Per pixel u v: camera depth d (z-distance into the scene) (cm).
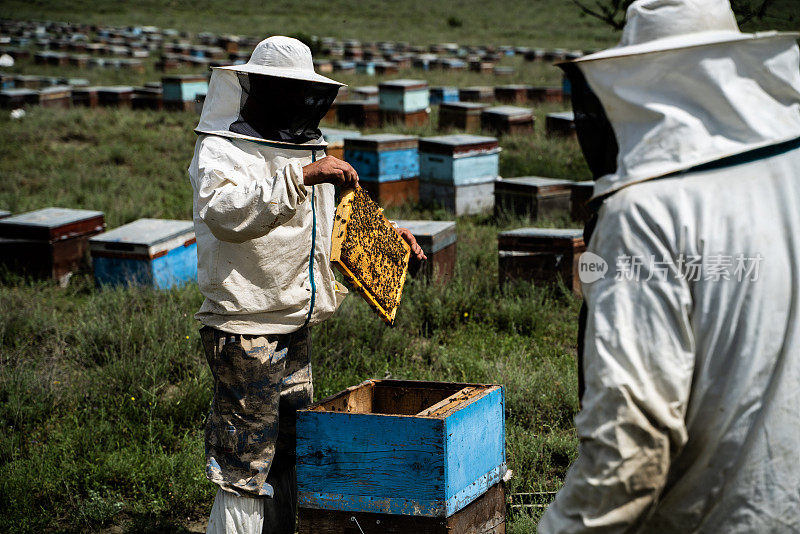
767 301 163
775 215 166
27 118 1590
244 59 2945
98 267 715
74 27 4416
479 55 3628
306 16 6206
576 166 1256
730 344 164
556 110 1812
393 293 313
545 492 368
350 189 281
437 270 690
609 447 162
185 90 1747
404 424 275
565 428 451
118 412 471
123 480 402
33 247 751
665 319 162
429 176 1028
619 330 163
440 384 331
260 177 287
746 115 166
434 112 1898
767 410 164
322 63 2744
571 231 686
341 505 288
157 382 516
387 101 1666
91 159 1303
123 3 6312
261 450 299
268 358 298
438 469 272
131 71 2636
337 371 525
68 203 1005
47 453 420
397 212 995
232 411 299
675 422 162
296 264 299
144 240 695
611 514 167
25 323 629
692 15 172
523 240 678
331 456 287
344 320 589
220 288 291
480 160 1013
